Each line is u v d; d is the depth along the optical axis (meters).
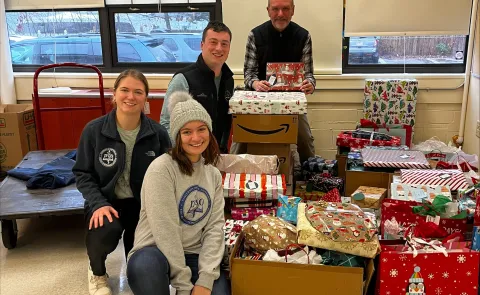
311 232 1.87
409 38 3.74
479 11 3.39
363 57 3.84
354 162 2.95
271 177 2.46
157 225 1.74
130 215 2.21
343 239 1.83
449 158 3.02
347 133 3.43
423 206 2.08
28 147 3.87
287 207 2.24
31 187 2.86
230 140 3.40
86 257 2.62
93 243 2.00
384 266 1.77
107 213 1.98
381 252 1.78
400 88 3.51
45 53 4.28
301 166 3.31
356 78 3.72
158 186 1.76
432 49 3.74
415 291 1.78
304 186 3.10
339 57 3.73
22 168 3.15
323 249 1.92
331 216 1.97
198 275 1.77
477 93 3.40
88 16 4.13
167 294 1.70
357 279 1.73
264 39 3.33
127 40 4.16
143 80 2.06
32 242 2.82
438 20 3.56
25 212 2.53
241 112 2.70
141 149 2.11
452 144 3.71
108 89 4.13
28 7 4.06
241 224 2.20
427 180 2.50
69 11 4.13
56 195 2.76
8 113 3.71
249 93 2.98
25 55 4.30
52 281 2.37
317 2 3.63
